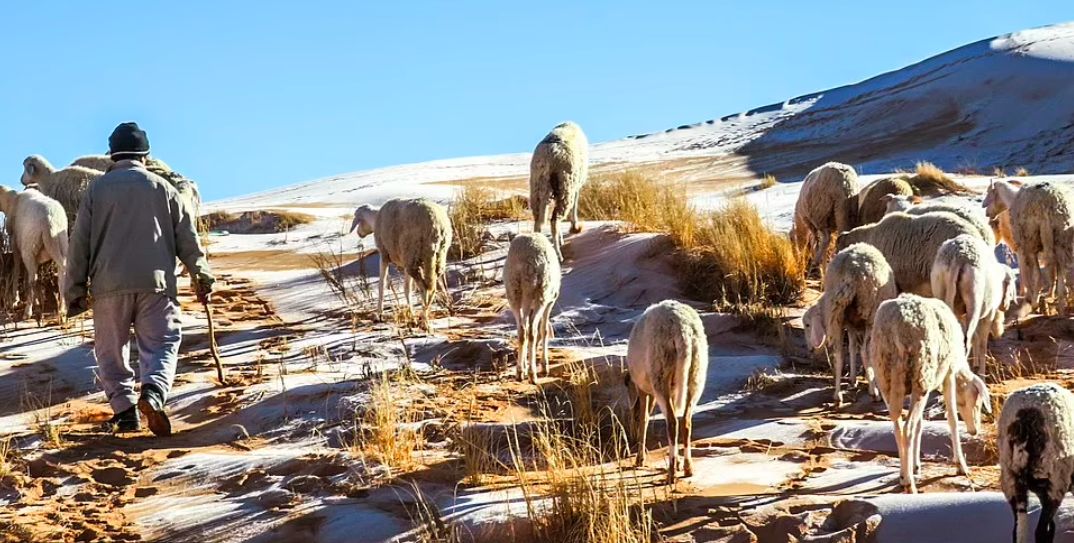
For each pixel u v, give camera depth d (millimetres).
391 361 12172
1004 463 6309
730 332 12539
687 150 51625
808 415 9820
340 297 15578
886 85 56406
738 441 9008
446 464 8844
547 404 10188
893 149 43188
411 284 15773
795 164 41375
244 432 10219
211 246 21562
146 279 10406
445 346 12492
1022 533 6223
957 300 10070
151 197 10516
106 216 10398
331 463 8977
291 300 15891
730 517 7164
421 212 13266
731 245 13992
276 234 22891
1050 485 6137
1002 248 15453
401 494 8242
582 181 16078
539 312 11133
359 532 7539
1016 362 10891
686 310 8023
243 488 8805
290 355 12805
